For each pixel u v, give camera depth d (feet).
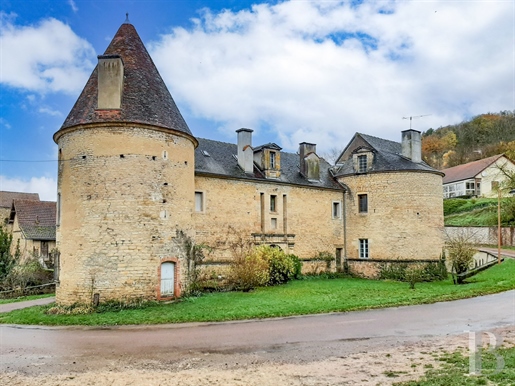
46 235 128.98
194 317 48.52
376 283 81.82
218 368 29.12
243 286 68.85
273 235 84.99
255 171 86.84
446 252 94.73
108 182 56.95
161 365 30.25
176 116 63.82
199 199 75.05
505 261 92.07
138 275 56.39
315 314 49.93
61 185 61.36
